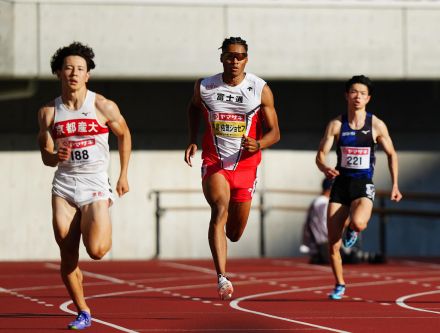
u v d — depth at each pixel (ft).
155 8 215.51
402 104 255.50
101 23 214.07
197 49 216.33
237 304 125.70
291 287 152.56
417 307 121.49
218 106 104.47
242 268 197.26
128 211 243.81
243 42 103.19
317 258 206.18
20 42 211.00
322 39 219.61
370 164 126.00
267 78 218.59
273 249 249.34
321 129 252.21
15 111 241.76
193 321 106.11
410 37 222.07
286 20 218.59
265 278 171.94
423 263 209.77
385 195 232.94
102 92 244.63
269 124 104.88
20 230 240.94
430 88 255.91
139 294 141.38
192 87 248.32
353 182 125.70
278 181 249.96
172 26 215.92
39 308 121.19
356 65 220.43
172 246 245.86
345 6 220.23
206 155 105.40
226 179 104.68
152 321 106.11
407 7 221.66
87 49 93.76
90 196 93.71
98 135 94.22
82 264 214.07
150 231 244.22
